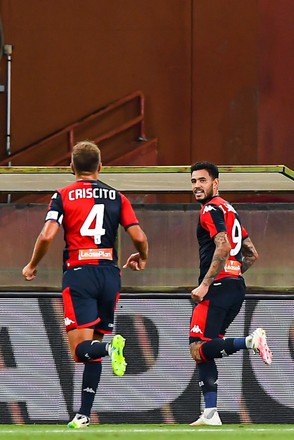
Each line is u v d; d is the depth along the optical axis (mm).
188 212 30469
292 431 23219
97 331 23969
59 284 30125
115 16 57281
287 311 29766
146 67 57156
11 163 56438
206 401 25266
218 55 56938
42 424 29047
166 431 23141
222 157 56781
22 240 30406
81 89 57094
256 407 29547
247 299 29766
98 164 24328
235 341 24594
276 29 56562
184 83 57000
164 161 57000
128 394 29547
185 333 29750
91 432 22859
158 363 29656
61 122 56969
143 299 29812
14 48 56938
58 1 57125
